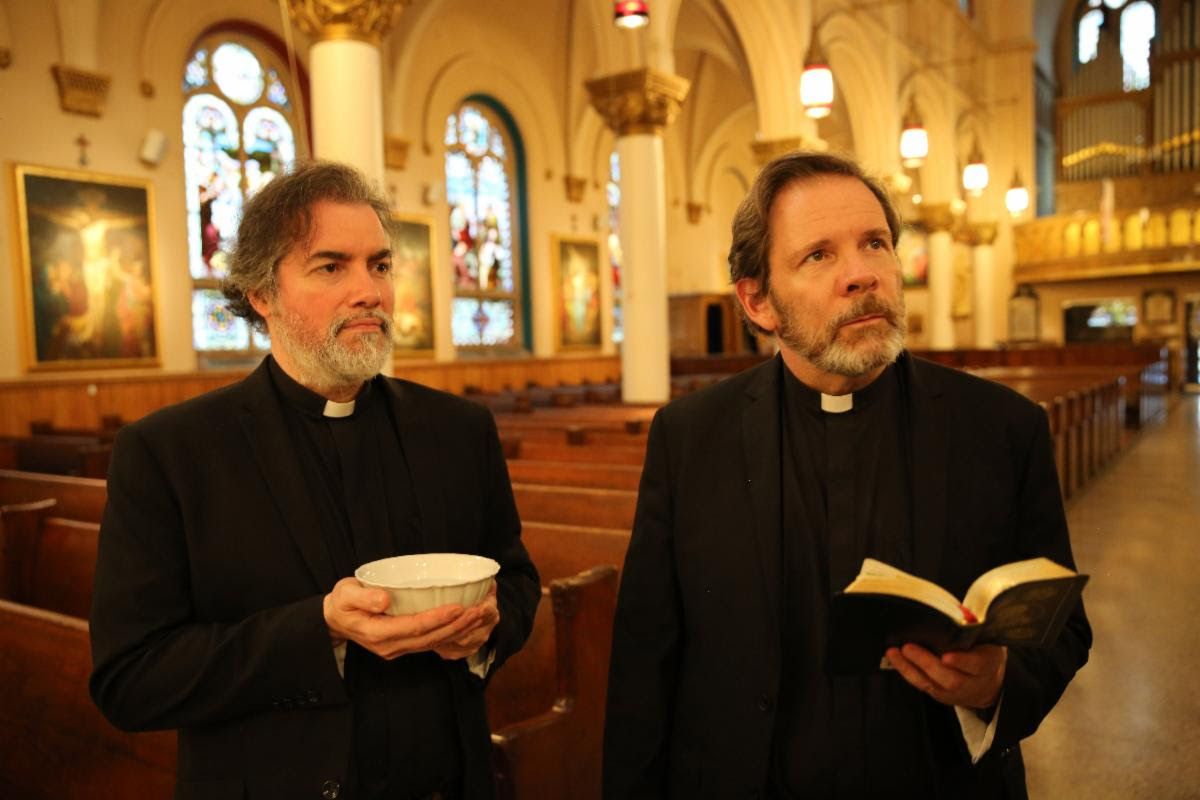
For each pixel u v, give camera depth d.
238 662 1.37
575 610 2.43
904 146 11.80
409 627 1.29
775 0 12.70
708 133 20.84
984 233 23.09
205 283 11.66
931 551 1.41
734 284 1.62
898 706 1.44
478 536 1.72
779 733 1.49
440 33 14.18
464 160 15.28
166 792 2.16
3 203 9.58
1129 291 23.08
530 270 16.41
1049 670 1.39
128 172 10.67
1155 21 24.17
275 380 1.64
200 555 1.48
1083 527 7.14
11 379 9.63
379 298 1.54
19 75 9.69
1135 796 3.05
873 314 1.41
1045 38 26.31
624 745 1.64
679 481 1.64
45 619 2.50
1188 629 4.71
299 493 1.53
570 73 16.41
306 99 12.91
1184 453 11.14
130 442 1.51
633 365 10.85
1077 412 8.51
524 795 2.24
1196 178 22.75
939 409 1.51
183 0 11.15
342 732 1.43
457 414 1.75
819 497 1.56
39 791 2.49
